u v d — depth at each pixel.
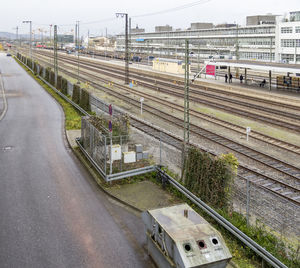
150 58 123.31
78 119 33.56
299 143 25.66
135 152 19.27
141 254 12.12
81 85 60.88
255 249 11.30
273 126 31.08
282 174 19.44
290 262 10.85
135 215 14.99
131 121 33.41
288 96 44.66
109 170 18.83
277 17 94.75
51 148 24.91
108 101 45.25
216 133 28.36
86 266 11.45
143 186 17.91
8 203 16.09
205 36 132.75
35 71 79.94
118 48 195.12
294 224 13.27
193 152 15.89
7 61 119.50
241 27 115.31
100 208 15.66
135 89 56.03
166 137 27.34
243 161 21.75
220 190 14.16
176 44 147.38
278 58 91.50
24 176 19.47
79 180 18.95
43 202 16.22
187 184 16.22
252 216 14.05
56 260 11.77
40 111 39.22
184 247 9.69
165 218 11.20
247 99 46.03
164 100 44.38
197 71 75.81
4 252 12.23
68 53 162.12
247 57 114.94
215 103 42.00
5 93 53.09
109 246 12.59
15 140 27.02
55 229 13.79
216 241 10.00
